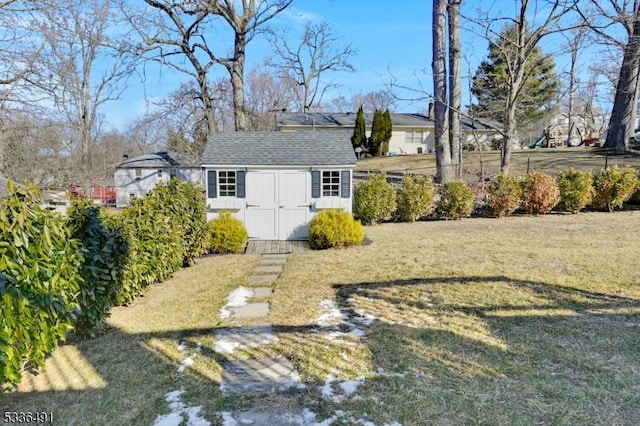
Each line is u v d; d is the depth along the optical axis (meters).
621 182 12.79
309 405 2.91
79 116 19.67
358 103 49.91
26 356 3.08
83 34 15.15
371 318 4.56
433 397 2.95
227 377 3.35
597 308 4.54
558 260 6.75
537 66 14.92
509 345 3.71
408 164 25.03
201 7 15.85
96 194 25.52
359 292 5.53
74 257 3.71
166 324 4.61
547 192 12.56
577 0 12.44
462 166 16.36
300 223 10.29
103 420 2.80
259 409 2.87
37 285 3.14
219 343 4.04
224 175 10.18
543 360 3.43
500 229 10.55
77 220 4.06
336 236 8.98
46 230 3.26
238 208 10.18
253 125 29.58
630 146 20.80
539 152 23.38
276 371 3.43
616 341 3.71
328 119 32.56
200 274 7.09
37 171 15.45
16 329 2.89
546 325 4.12
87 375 3.44
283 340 4.06
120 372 3.48
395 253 7.98
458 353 3.60
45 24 12.14
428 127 32.91
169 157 26.30
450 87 15.74
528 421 2.65
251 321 4.63
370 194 12.43
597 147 23.56
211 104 19.02
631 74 19.17
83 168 19.38
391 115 34.81
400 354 3.64
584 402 2.82
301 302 5.24
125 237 4.98
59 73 13.43
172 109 18.67
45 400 3.07
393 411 2.80
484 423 2.64
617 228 9.89
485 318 4.38
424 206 12.70
